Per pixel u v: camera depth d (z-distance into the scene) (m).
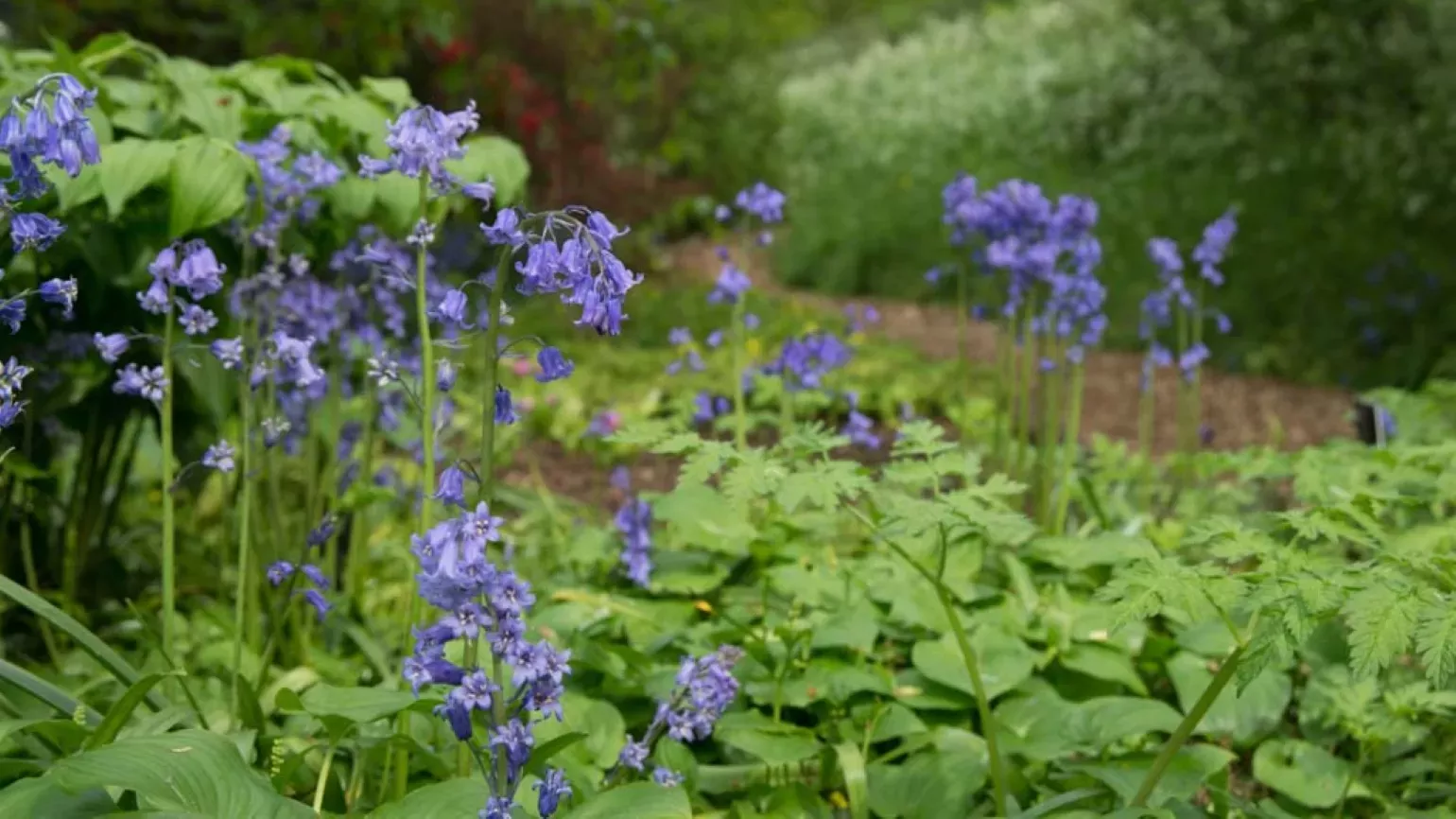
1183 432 5.48
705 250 14.31
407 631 3.20
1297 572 2.42
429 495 2.57
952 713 3.33
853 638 3.34
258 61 3.94
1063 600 3.73
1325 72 9.40
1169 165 10.41
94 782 2.01
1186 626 3.80
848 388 6.13
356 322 3.94
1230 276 9.54
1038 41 13.92
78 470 3.92
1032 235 4.66
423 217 2.54
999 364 4.89
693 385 7.40
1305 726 3.43
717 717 2.59
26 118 2.18
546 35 10.20
